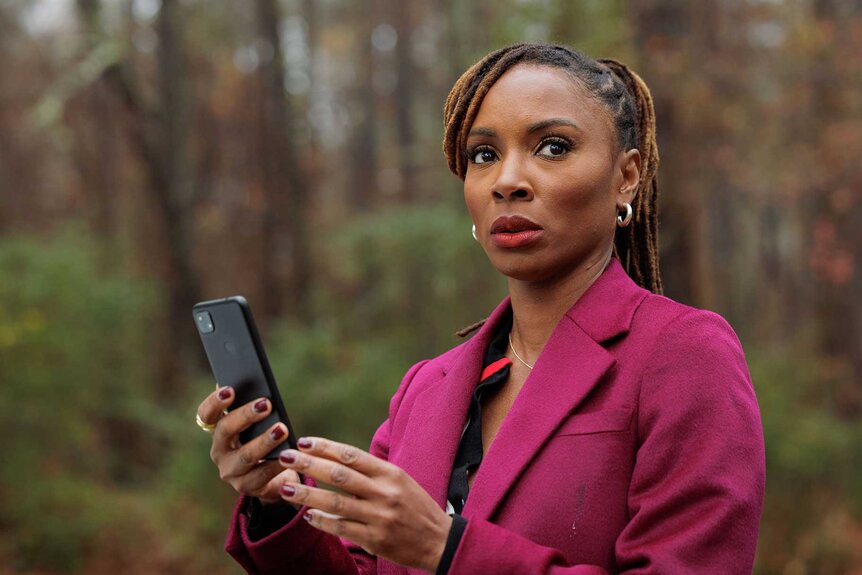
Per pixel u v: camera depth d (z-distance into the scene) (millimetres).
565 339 1645
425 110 21172
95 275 12070
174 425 10281
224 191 21172
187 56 19234
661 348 1556
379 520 1377
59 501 10055
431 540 1397
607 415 1544
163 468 11375
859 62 12562
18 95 19391
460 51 10719
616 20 7191
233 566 9031
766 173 12656
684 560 1396
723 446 1456
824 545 8414
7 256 10852
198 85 20594
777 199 17688
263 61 16250
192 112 20438
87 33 12906
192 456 9492
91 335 11102
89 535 9891
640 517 1446
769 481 8555
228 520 9219
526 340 1750
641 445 1522
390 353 10000
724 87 10352
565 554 1488
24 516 9820
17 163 20422
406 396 1924
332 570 1745
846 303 15352
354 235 12289
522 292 1751
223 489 9273
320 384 9148
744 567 1419
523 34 6973
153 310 14008
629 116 1748
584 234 1661
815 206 15180
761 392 8906
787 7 13422
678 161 7770
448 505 1659
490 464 1572
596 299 1672
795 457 8484
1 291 10359
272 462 1567
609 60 1872
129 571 9422
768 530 8508
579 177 1632
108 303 11344
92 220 20422
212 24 19516
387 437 1976
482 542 1401
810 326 19922
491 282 11469
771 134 12602
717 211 23000
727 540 1414
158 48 15875
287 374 9203
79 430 10906
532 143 1645
